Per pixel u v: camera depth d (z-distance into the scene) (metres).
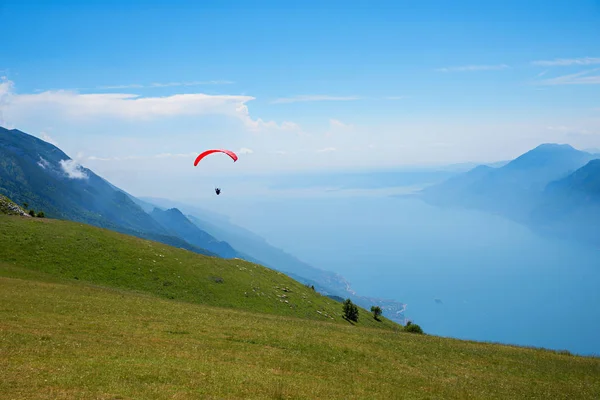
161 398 19.56
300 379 26.50
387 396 25.59
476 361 38.19
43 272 56.56
